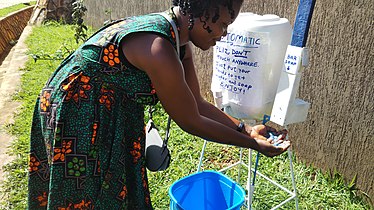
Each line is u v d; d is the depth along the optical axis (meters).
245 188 2.72
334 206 2.57
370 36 2.26
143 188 1.76
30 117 3.87
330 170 2.73
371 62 2.29
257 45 1.75
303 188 2.69
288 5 2.73
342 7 2.38
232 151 3.18
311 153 2.85
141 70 1.41
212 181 1.93
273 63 1.80
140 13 5.72
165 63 1.33
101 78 1.48
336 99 2.56
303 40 1.67
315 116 2.74
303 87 2.77
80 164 1.57
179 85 1.36
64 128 1.53
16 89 4.65
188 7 1.36
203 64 3.90
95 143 1.55
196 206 1.98
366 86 2.35
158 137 1.79
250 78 1.80
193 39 1.49
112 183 1.62
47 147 1.64
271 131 1.82
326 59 2.55
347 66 2.44
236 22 1.80
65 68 1.56
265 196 2.61
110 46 1.41
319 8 2.51
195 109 1.43
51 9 9.02
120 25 1.45
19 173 2.95
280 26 1.76
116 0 6.67
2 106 4.19
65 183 1.59
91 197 1.64
